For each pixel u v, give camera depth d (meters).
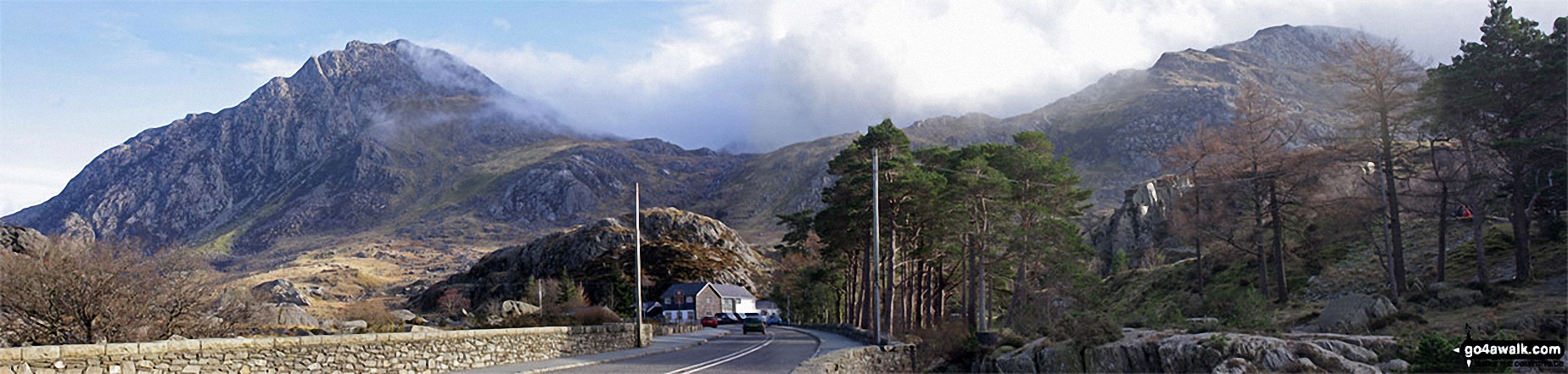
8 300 21.20
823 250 62.88
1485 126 44.38
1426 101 45.44
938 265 59.28
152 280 23.00
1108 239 104.12
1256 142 55.72
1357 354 27.22
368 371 21.17
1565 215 53.00
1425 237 59.19
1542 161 42.09
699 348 42.50
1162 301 68.88
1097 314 38.44
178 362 16.30
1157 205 101.62
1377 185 50.94
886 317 53.66
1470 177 43.66
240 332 25.48
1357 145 48.44
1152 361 32.09
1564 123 41.09
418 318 46.19
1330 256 60.47
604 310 46.84
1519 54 43.97
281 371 18.53
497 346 27.66
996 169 56.41
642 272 141.88
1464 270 49.16
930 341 45.97
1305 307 50.56
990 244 53.16
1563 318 30.78
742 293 136.50
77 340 21.34
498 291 138.88
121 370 15.20
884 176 55.16
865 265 61.22
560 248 153.12
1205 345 29.98
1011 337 43.41
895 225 55.97
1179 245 91.44
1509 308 36.19
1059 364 35.84
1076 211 59.06
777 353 37.88
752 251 185.62
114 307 21.86
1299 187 55.06
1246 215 58.38
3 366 13.33
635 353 35.50
